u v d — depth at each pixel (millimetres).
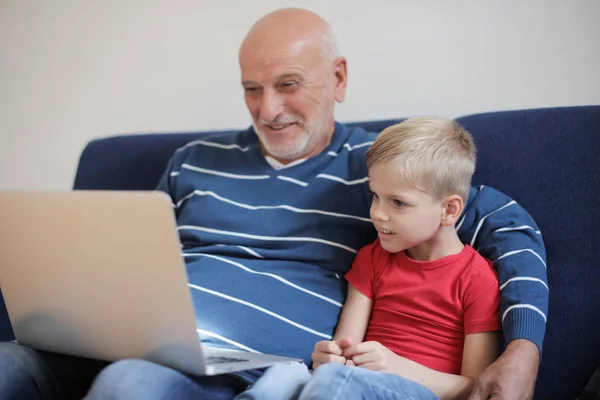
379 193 1014
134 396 716
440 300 1023
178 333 784
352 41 1539
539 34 1394
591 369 1012
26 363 885
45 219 810
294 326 1066
